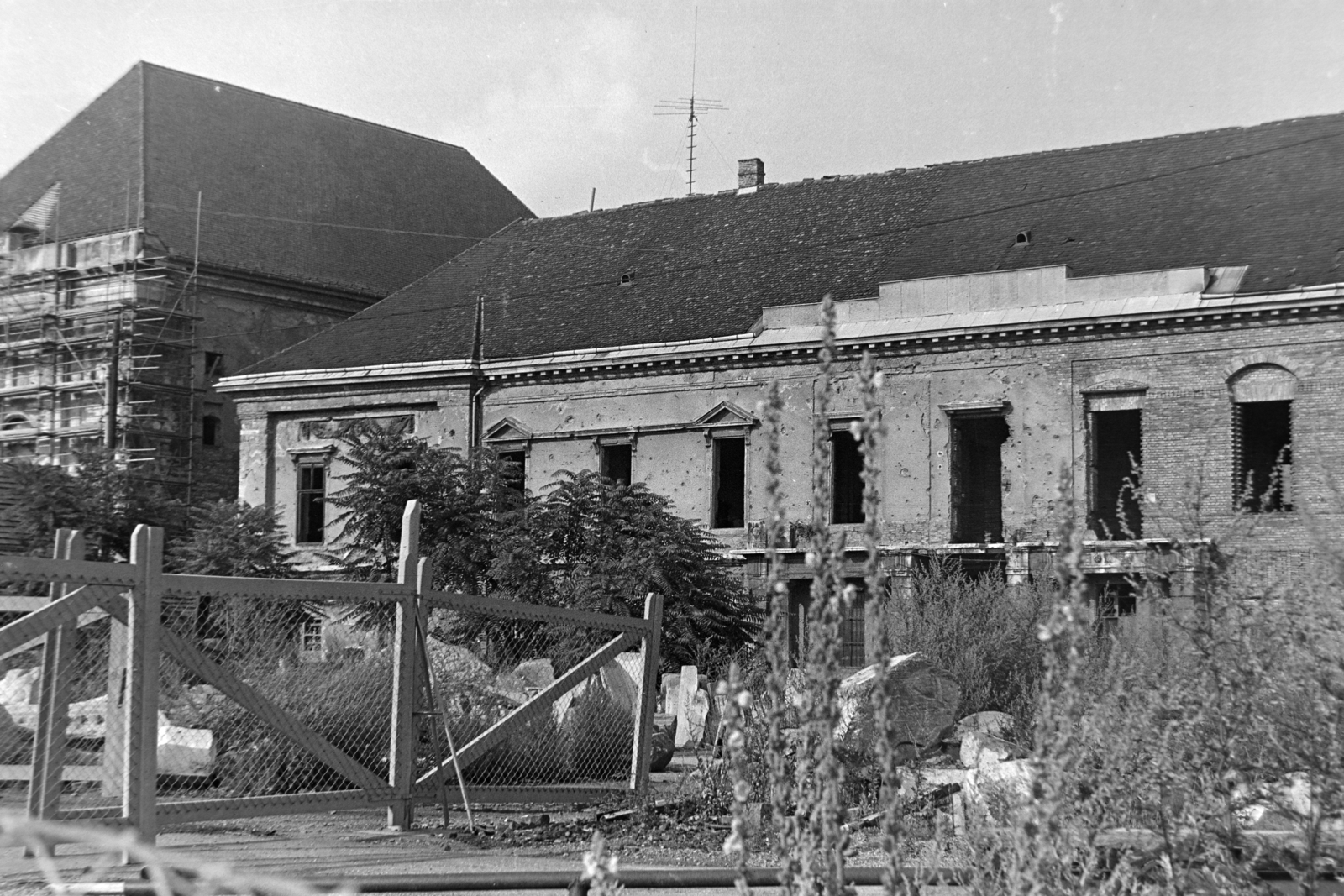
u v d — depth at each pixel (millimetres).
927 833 9422
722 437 42000
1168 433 35594
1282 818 6566
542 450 45062
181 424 55906
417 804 11383
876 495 4879
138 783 9141
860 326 39750
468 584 32438
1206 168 39781
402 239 63688
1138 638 7461
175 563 36750
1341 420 33312
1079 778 5824
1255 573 7043
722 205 49188
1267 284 34688
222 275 56906
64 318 56125
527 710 11828
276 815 10477
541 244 51906
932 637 21141
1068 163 42812
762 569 39531
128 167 57031
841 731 12508
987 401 38031
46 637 9125
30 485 38562
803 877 4707
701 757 13641
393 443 33781
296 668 12180
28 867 8531
